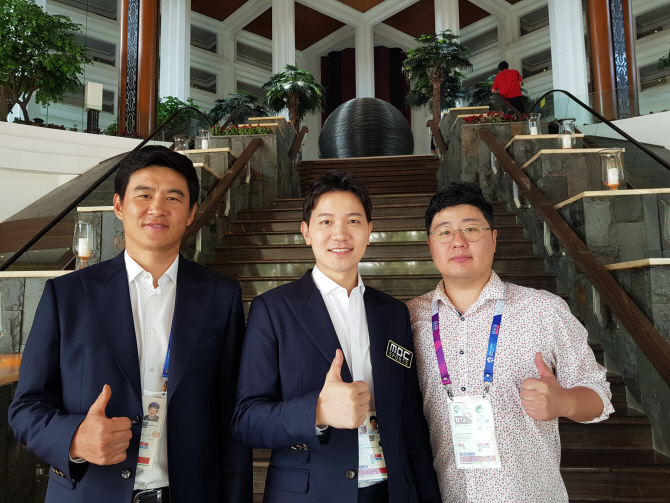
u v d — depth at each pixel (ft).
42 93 29.12
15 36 27.89
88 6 60.34
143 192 4.47
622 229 11.09
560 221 11.81
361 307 4.89
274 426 3.88
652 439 8.18
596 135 23.31
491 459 4.38
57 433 3.59
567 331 4.71
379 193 26.89
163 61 57.21
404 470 4.38
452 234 4.94
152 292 4.54
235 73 72.28
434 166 27.73
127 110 33.27
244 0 65.51
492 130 20.67
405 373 4.78
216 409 4.58
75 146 25.82
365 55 67.56
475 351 4.77
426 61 39.93
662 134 24.13
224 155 18.39
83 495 3.88
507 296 4.97
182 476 4.11
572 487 7.39
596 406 4.35
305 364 4.37
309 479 4.17
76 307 4.26
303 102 42.83
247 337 4.59
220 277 4.96
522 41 65.92
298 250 15.40
